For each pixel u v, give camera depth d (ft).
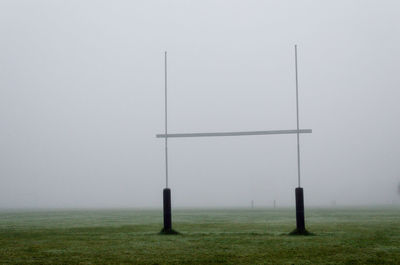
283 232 67.51
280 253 44.14
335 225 81.20
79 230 73.20
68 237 60.70
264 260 40.22
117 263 39.22
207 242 53.26
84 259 41.34
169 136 62.23
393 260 40.04
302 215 60.95
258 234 63.21
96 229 75.31
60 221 102.73
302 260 40.14
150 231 70.38
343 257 41.65
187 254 43.88
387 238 56.75
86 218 119.34
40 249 48.16
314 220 98.89
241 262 39.32
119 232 68.59
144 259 41.14
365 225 81.00
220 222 95.71
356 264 38.27
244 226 82.02
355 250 45.96
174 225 85.61
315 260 40.11
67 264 38.91
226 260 40.34
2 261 40.47
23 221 103.24
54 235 63.93
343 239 55.57
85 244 52.26
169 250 46.68
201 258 41.45
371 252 44.57
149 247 49.03
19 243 53.83
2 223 94.63
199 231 70.13
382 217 112.06
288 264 38.27
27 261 40.45
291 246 49.11
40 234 65.72
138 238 58.39
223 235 61.82
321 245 49.88
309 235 60.08
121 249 47.65
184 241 54.49
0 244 52.85
